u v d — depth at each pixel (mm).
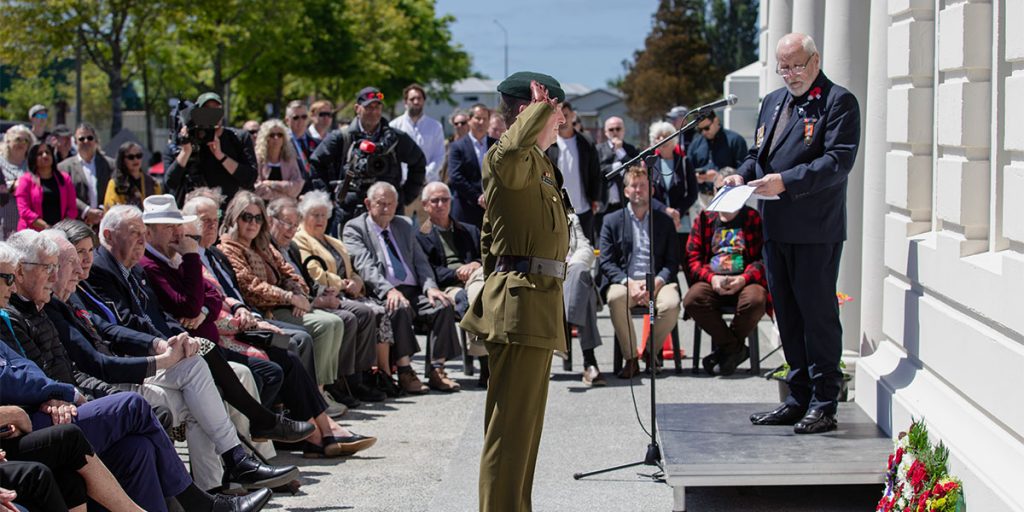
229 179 8859
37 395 4457
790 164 5301
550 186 4504
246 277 6980
